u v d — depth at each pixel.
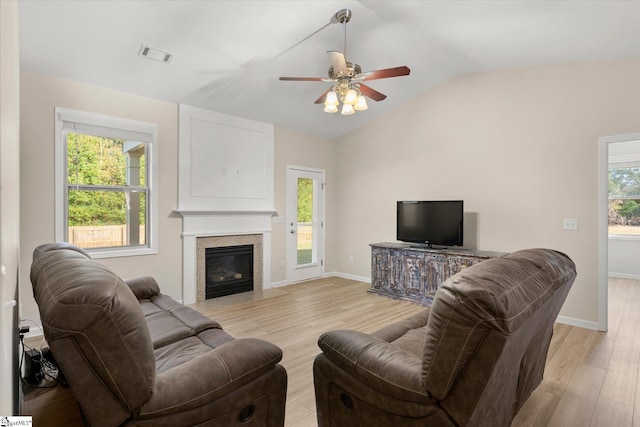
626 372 2.48
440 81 4.53
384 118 5.30
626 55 3.21
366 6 2.89
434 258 4.15
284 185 5.32
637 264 5.88
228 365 1.35
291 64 3.67
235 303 4.26
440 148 4.61
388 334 2.01
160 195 3.96
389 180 5.24
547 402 2.11
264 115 4.79
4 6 0.78
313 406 2.09
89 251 3.52
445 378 1.17
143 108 3.81
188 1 2.58
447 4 2.78
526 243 3.85
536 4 2.62
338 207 6.06
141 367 1.12
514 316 1.08
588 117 3.44
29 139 3.08
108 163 3.65
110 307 1.04
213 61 3.39
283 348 2.92
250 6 2.73
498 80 4.06
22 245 3.06
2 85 0.75
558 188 3.63
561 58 3.49
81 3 2.44
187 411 1.22
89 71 3.22
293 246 5.47
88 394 1.07
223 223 4.52
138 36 2.86
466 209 4.36
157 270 3.96
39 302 1.12
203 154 4.32
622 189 6.12
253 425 1.43
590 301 3.42
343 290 4.98
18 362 1.49
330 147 6.01
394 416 1.35
